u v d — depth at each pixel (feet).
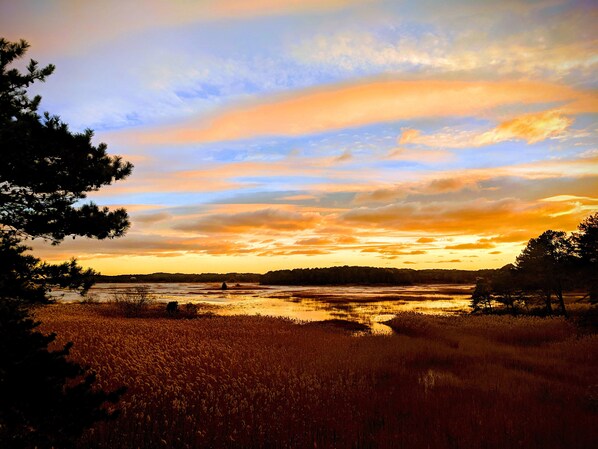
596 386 42.73
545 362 57.47
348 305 187.21
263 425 32.60
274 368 50.98
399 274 592.19
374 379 47.26
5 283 15.21
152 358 54.13
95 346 60.39
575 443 28.81
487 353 64.64
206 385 43.37
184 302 198.59
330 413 35.99
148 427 30.73
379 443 29.76
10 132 15.61
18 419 14.44
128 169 21.81
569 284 105.91
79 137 19.52
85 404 15.48
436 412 36.52
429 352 64.03
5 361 13.80
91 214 19.67
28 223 18.03
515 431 31.04
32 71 18.43
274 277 608.19
